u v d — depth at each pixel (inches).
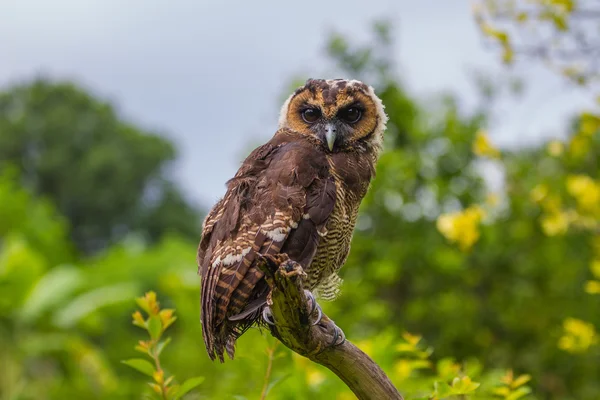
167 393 282.8
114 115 3083.2
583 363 571.8
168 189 2950.3
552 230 458.3
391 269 560.1
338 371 263.3
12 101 3061.0
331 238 306.7
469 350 592.4
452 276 606.5
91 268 1203.2
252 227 289.1
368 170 333.7
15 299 944.9
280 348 354.0
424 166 613.3
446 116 628.4
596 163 549.6
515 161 590.6
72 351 962.7
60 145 2906.0
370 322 564.1
